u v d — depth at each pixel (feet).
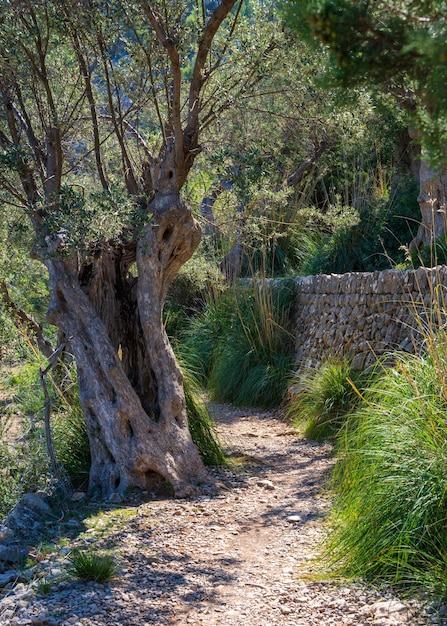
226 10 20.86
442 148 8.53
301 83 23.75
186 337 46.01
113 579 15.25
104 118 26.02
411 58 8.26
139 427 21.57
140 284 22.79
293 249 48.96
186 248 23.13
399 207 45.24
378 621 12.34
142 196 22.66
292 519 18.48
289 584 14.53
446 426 15.44
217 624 13.11
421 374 17.54
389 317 28.50
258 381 36.19
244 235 33.14
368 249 43.83
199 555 16.57
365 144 47.29
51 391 28.55
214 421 31.81
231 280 45.34
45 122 25.58
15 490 21.70
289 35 22.00
